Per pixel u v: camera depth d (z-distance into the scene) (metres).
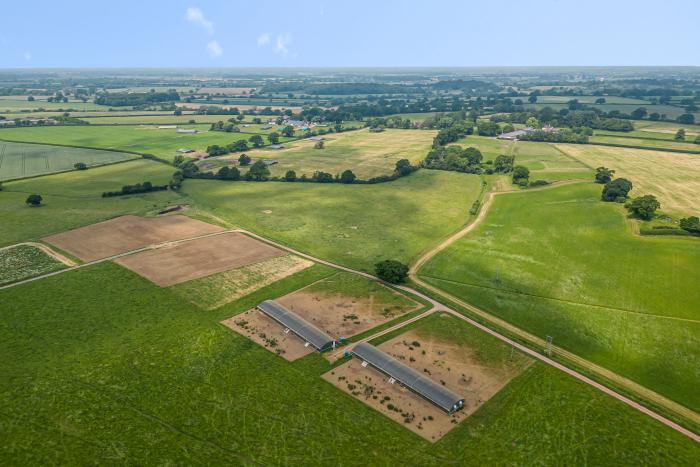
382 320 88.19
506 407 65.62
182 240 125.38
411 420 63.00
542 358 77.25
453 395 65.50
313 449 57.62
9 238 123.75
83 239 124.44
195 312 89.00
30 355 74.50
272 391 67.75
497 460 56.78
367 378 71.38
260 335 81.75
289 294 97.25
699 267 103.56
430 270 109.94
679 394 69.31
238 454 56.59
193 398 65.81
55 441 57.88
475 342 81.50
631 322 86.94
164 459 55.59
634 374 73.75
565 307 92.88
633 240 119.81
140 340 79.25
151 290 96.94
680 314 88.38
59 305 89.94
